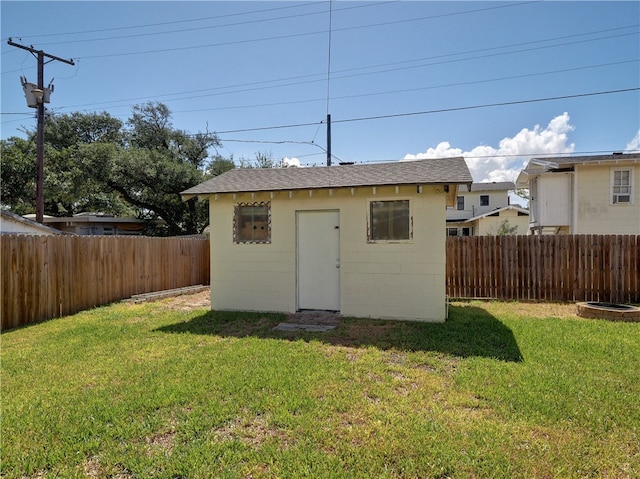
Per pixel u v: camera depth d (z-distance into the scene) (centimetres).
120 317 711
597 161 1362
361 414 307
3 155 1997
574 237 838
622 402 322
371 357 451
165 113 2562
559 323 616
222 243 779
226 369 411
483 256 899
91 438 277
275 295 748
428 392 350
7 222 1089
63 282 744
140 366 425
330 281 726
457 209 2983
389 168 760
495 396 336
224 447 261
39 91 1248
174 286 1105
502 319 655
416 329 590
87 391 359
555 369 402
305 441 268
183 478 231
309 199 723
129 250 936
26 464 245
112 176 2125
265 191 706
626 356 441
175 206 2453
